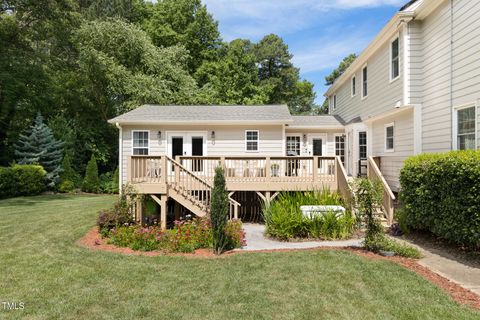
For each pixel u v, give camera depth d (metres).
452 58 7.79
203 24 30.11
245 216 10.88
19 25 19.12
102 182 19.47
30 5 18.27
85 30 21.16
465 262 5.30
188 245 6.36
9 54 18.09
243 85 30.05
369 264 5.17
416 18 9.09
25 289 4.39
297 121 16.30
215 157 9.69
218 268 5.20
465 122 7.45
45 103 19.80
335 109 18.78
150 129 13.11
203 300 4.01
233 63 29.59
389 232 7.62
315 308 3.73
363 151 13.34
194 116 13.36
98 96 22.55
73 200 14.24
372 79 12.01
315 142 15.73
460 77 7.52
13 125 19.39
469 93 7.23
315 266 5.15
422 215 6.68
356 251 6.03
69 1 19.94
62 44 21.47
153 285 4.51
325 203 8.31
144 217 9.45
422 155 7.12
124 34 21.80
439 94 8.33
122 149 13.06
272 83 34.69
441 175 5.94
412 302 3.82
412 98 9.18
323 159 9.64
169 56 23.45
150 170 9.21
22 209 11.33
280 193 9.62
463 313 3.52
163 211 8.91
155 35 27.48
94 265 5.41
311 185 9.50
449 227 5.76
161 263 5.50
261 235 7.91
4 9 18.12
